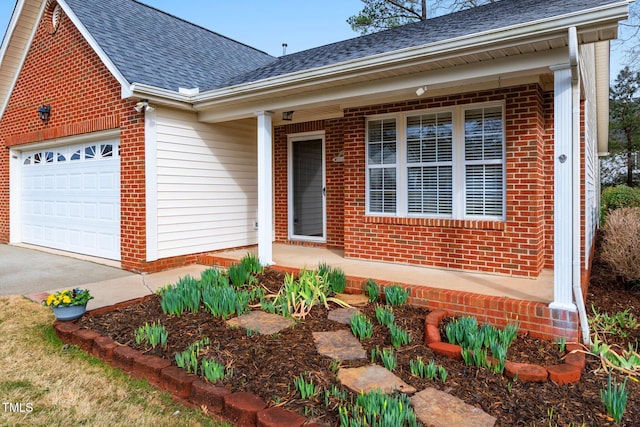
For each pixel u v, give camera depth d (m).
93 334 4.11
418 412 2.75
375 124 7.16
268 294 5.30
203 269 7.45
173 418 2.92
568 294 4.17
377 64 5.18
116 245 7.95
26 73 9.73
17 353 3.98
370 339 3.99
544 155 6.16
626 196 17.42
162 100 7.05
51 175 9.62
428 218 6.59
